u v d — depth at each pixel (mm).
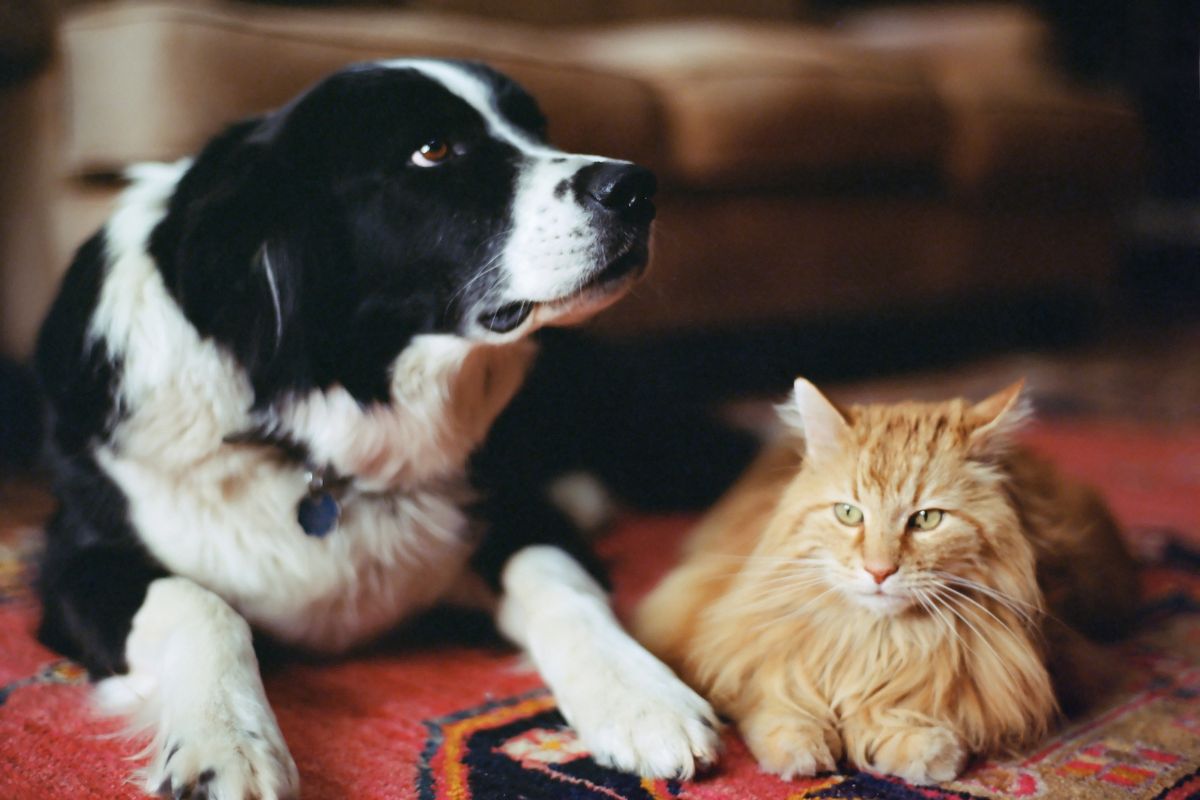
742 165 3102
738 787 1204
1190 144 6660
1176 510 2416
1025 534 1354
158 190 1638
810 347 3799
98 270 1571
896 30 4699
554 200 1502
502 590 1643
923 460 1294
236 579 1494
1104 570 1611
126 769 1230
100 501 1523
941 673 1281
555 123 2615
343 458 1543
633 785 1207
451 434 1624
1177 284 6543
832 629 1314
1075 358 4402
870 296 3713
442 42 2506
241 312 1477
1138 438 3143
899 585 1252
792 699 1313
